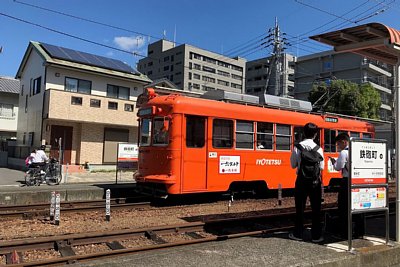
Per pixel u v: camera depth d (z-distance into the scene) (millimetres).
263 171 12430
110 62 26719
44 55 22797
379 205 6141
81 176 18516
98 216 9375
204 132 11156
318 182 6281
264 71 83438
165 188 10758
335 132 14922
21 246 6055
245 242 6266
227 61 97375
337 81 38688
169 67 93438
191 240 6750
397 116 6605
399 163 6598
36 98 24203
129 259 5230
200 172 10992
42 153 15398
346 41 7090
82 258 5562
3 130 32938
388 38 6324
